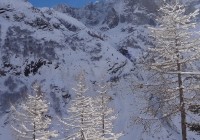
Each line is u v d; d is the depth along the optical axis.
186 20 13.66
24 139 21.78
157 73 13.37
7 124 68.81
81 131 11.48
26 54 101.12
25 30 112.31
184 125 13.18
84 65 101.19
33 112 22.36
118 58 105.88
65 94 85.62
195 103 13.12
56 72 96.25
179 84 13.34
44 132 21.02
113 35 163.75
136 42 133.62
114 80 92.25
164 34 13.52
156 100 13.42
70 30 132.50
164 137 56.47
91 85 88.56
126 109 76.88
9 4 124.56
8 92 83.31
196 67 13.59
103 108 25.80
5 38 105.69
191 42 13.62
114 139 11.72
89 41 119.12
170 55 13.26
